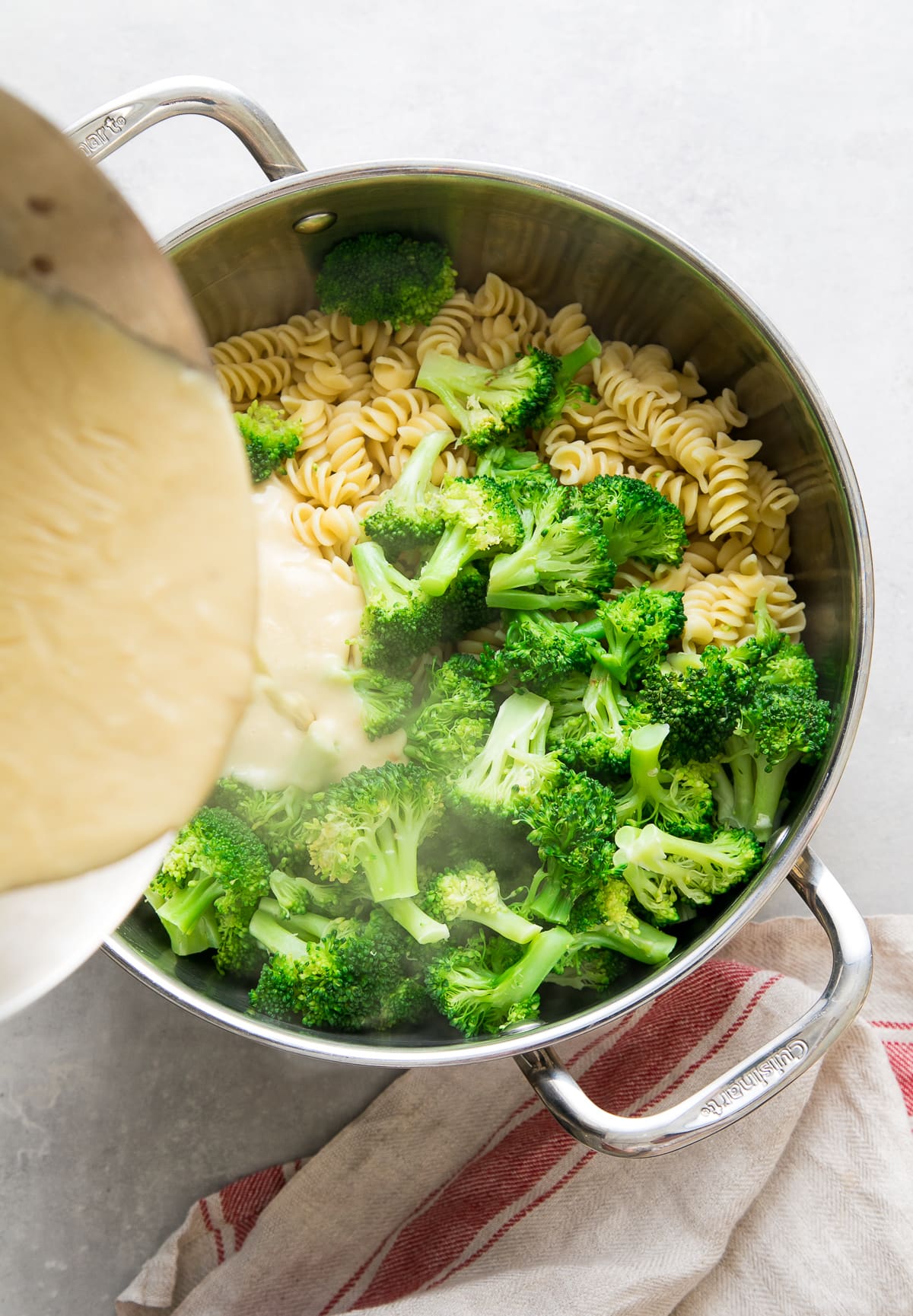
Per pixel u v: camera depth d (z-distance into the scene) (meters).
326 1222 0.76
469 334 0.76
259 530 0.72
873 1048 0.75
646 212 0.79
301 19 0.79
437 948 0.70
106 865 0.52
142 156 0.78
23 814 0.52
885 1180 0.74
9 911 0.52
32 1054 0.77
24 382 0.51
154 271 0.50
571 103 0.79
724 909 0.70
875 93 0.79
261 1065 0.78
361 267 0.72
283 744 0.71
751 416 0.74
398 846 0.69
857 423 0.79
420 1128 0.76
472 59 0.79
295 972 0.69
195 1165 0.77
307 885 0.70
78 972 0.78
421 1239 0.76
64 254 0.50
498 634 0.73
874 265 0.79
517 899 0.70
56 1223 0.77
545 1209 0.75
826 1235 0.74
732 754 0.71
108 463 0.52
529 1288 0.73
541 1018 0.72
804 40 0.79
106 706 0.52
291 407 0.75
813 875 0.68
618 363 0.75
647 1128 0.66
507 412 0.73
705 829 0.70
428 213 0.71
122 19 0.79
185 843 0.69
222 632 0.52
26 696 0.53
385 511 0.71
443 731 0.69
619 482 0.71
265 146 0.69
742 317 0.70
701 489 0.74
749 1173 0.74
